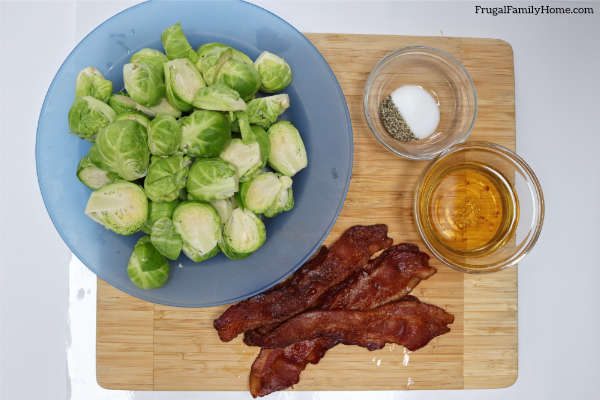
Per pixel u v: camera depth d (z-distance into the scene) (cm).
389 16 55
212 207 48
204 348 52
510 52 54
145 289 50
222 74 47
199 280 50
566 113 56
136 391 54
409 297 52
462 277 53
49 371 54
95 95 48
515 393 56
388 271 52
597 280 56
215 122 46
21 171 55
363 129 53
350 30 55
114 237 50
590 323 56
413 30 55
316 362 51
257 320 51
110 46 50
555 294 56
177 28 48
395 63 53
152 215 48
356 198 53
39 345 54
